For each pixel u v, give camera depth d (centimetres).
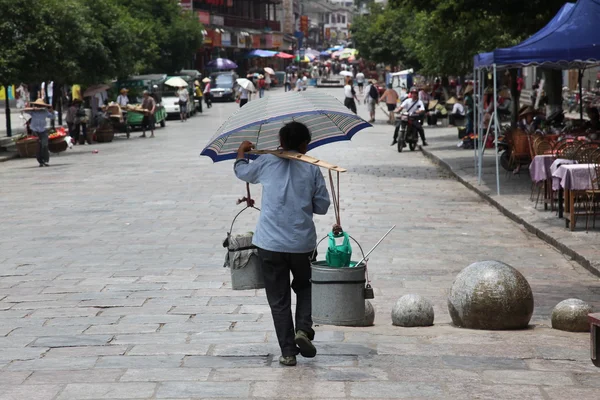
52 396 639
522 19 2398
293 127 721
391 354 739
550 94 2789
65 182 2406
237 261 735
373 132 4381
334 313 718
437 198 1994
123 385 662
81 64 4044
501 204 1795
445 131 4088
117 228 1592
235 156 792
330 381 662
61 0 3656
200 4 10281
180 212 1780
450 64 3825
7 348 794
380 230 1548
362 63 13225
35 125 2911
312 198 712
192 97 6194
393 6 2703
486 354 736
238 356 743
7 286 1119
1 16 3447
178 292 1057
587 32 1855
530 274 1203
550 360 715
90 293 1060
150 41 5441
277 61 13862
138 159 3069
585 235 1417
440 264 1262
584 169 1452
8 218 1758
